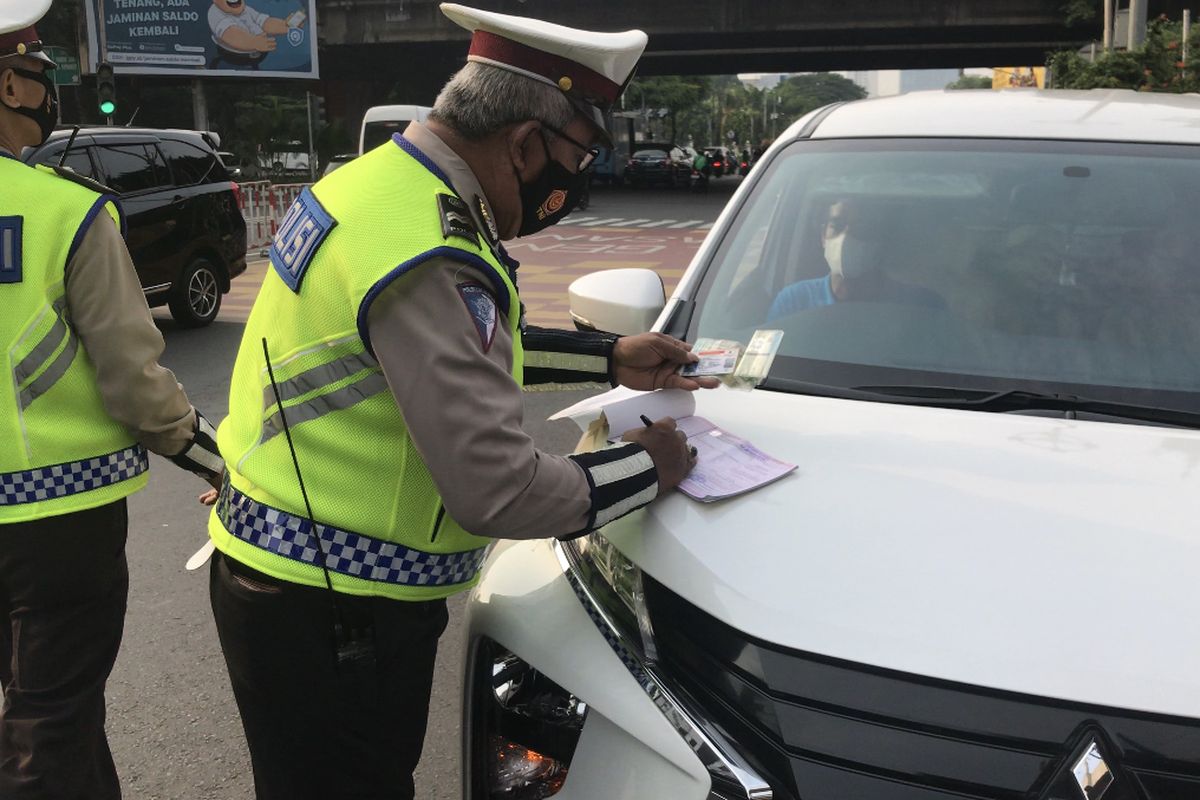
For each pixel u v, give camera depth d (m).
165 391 2.14
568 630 1.70
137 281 2.13
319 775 1.74
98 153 8.52
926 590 1.43
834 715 1.36
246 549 1.62
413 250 1.42
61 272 2.01
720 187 41.94
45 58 2.11
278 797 1.77
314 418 1.54
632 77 1.60
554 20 32.56
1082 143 2.49
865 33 33.56
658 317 2.40
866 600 1.43
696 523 1.62
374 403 1.52
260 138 37.12
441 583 1.65
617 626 1.65
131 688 3.27
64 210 2.01
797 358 2.17
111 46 30.80
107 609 2.16
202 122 32.72
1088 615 1.37
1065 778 1.26
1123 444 1.82
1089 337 2.13
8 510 2.02
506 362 1.50
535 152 1.55
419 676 1.71
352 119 42.16
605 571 1.72
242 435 1.65
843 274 2.34
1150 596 1.40
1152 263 2.23
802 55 40.94
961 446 1.81
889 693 1.34
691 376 2.12
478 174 1.57
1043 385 2.04
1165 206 2.31
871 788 1.32
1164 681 1.29
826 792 1.33
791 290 2.35
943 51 40.06
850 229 2.42
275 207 16.61
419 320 1.41
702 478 1.70
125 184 8.77
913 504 1.62
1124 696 1.28
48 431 2.03
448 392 1.41
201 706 3.18
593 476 1.54
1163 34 14.73
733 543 1.56
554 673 1.66
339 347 1.50
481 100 1.51
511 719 1.76
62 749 2.09
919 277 2.30
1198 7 24.98
